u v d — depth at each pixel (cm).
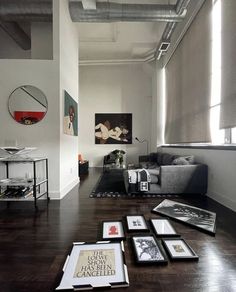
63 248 192
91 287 140
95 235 218
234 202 288
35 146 362
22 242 204
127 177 375
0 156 349
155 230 221
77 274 152
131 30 565
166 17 411
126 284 142
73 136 466
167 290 139
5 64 355
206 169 368
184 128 473
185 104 467
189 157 397
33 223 251
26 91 359
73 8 413
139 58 733
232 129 310
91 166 794
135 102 788
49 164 363
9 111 357
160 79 684
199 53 394
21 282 148
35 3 385
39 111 360
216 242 201
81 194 387
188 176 368
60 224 247
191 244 197
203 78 378
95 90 791
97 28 547
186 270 159
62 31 377
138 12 405
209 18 354
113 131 791
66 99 401
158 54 616
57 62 361
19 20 420
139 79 786
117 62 748
